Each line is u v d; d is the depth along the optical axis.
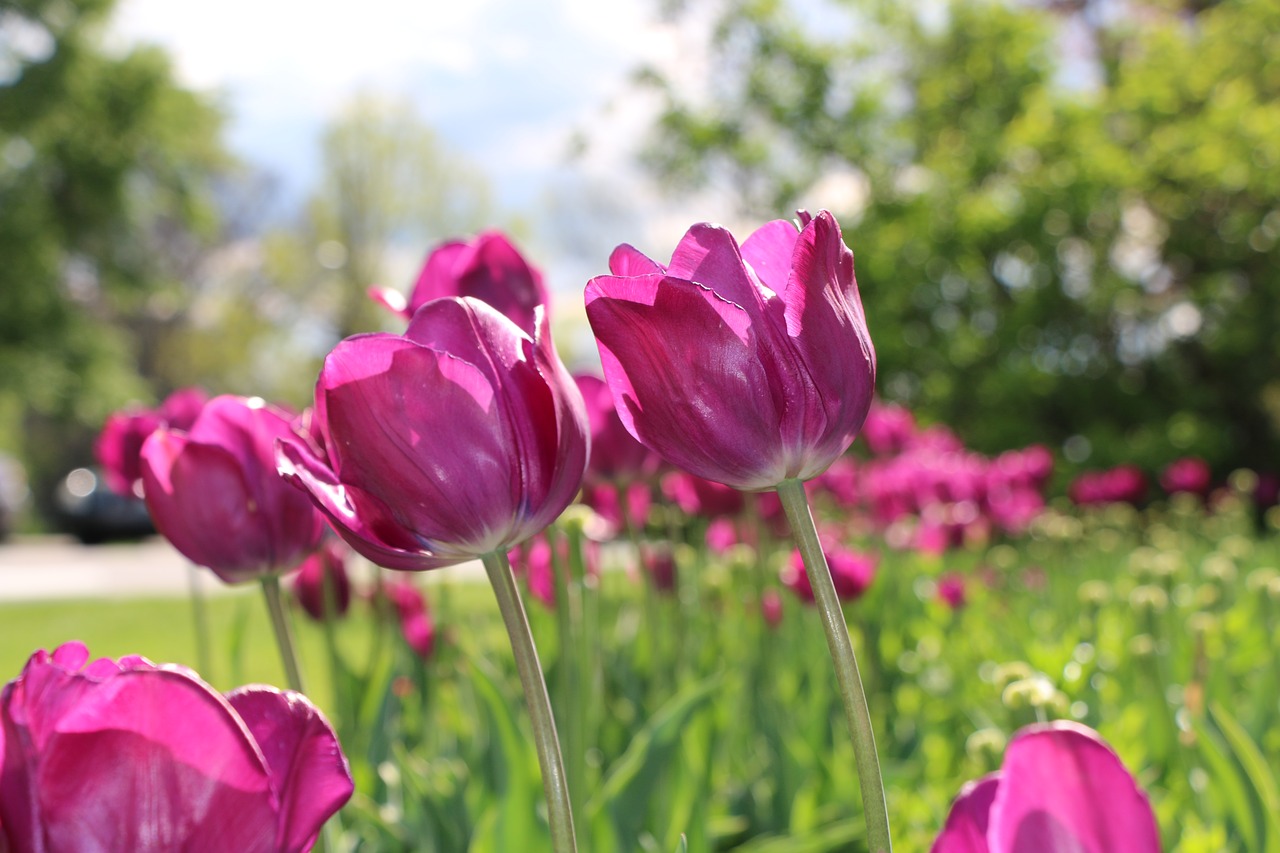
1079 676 2.06
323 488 0.79
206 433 1.17
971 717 2.27
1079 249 11.44
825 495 4.68
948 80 14.38
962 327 11.33
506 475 0.78
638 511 2.76
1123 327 11.30
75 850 0.49
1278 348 10.63
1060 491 9.60
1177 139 11.06
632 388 0.79
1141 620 2.39
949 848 0.64
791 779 2.21
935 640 3.63
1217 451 10.05
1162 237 11.61
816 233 0.76
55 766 0.49
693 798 1.79
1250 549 5.49
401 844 1.79
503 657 2.84
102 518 21.03
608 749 2.29
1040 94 13.08
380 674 2.25
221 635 6.33
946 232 11.37
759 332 0.77
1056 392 10.57
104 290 26.92
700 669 2.77
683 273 0.80
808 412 0.77
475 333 0.81
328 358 0.76
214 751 0.50
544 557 2.55
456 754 2.44
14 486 21.84
